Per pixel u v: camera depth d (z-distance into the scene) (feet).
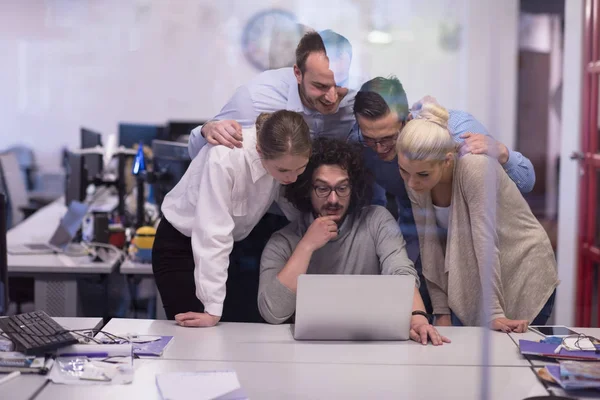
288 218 8.70
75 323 7.50
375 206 8.74
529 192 8.86
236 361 6.51
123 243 11.91
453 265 8.38
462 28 18.84
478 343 7.18
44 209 15.96
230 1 22.76
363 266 8.66
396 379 6.15
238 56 23.00
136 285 12.48
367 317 7.08
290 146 7.38
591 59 12.44
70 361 6.33
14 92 23.09
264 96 9.04
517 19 17.42
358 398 5.73
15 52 23.03
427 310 8.61
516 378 6.21
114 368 6.15
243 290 8.87
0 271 7.34
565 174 13.20
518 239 8.39
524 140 17.76
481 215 8.18
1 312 7.38
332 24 21.38
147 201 14.98
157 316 11.18
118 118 23.30
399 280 7.03
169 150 11.53
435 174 8.36
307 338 7.14
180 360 6.50
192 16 23.00
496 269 8.16
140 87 23.25
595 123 12.34
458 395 5.82
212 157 7.77
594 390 5.92
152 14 23.04
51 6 23.04
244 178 7.78
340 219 8.59
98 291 11.91
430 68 19.24
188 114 23.22
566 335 7.39
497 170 8.29
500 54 17.43
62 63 23.15
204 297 7.60
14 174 17.31
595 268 12.32
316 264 8.66
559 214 13.35
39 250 11.62
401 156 8.41
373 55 19.85
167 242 8.38
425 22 19.57
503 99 17.66
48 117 23.24
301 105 8.97
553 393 5.87
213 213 7.68
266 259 8.38
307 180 8.45
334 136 8.87
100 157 13.74
